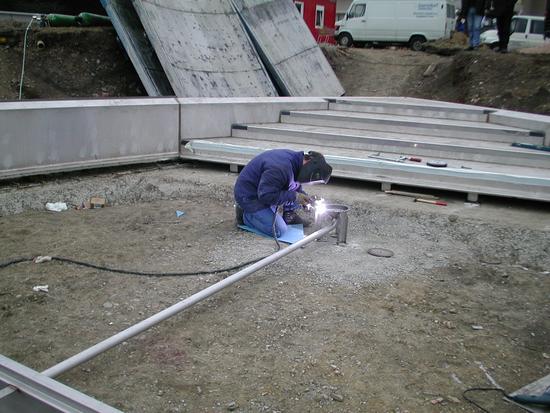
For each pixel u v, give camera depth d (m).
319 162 4.80
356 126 9.34
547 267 4.63
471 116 9.58
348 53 16.45
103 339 3.22
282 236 5.06
